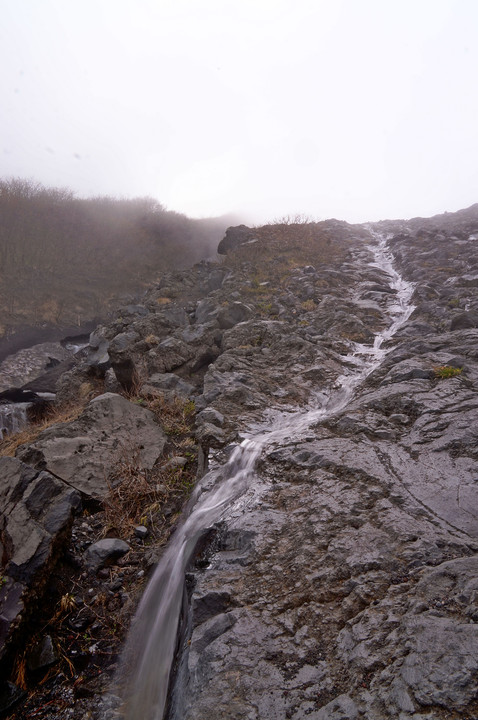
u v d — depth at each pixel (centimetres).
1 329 1752
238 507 415
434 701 203
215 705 236
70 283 2264
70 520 441
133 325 1012
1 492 450
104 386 962
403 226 2138
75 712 327
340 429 516
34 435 756
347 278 1290
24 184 2858
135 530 481
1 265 2256
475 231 1664
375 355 792
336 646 255
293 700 231
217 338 945
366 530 336
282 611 291
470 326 797
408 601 265
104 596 413
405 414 516
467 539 314
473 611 241
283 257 1513
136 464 551
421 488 377
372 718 206
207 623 293
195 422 625
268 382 709
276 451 486
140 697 333
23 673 350
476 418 460
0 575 389
